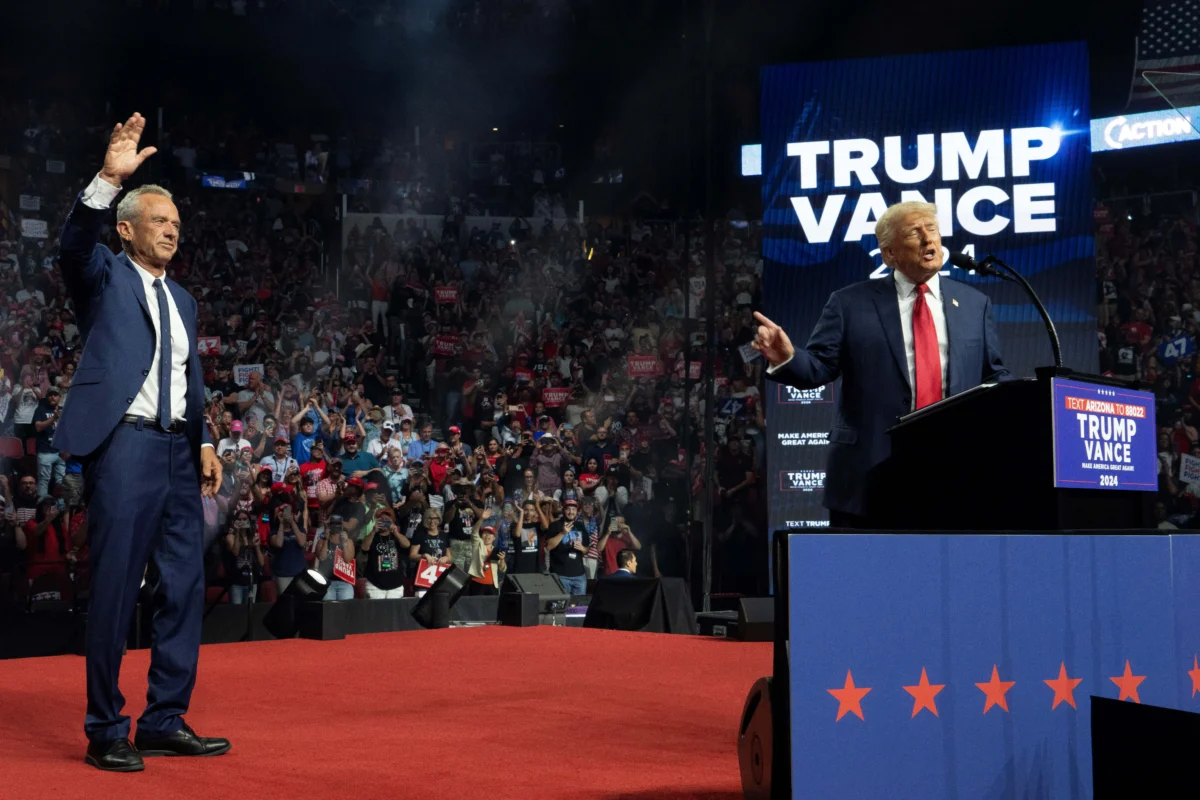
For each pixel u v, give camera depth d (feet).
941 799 8.00
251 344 51.31
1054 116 32.99
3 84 64.49
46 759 11.43
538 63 70.13
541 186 71.61
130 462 11.51
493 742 12.59
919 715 7.99
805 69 34.32
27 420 40.29
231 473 32.99
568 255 65.51
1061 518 8.94
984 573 8.38
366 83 71.51
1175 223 57.26
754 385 50.72
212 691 16.96
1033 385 9.11
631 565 35.96
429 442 43.52
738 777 10.66
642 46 69.10
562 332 57.36
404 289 58.80
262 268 59.11
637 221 67.31
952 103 33.55
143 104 68.49
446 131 73.87
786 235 34.12
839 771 7.68
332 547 32.73
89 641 11.12
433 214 67.77
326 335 53.67
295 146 70.69
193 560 12.10
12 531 30.99
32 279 53.83
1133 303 53.83
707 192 37.35
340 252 65.05
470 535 35.83
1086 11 48.52
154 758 11.48
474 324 58.95
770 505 33.68
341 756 11.67
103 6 62.90
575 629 29.30
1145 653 9.05
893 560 8.04
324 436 40.88
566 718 14.38
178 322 12.11
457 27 69.97
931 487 9.86
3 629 23.12
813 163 34.12
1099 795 8.50
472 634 27.55
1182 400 47.57
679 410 49.39
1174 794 7.91
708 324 36.65
